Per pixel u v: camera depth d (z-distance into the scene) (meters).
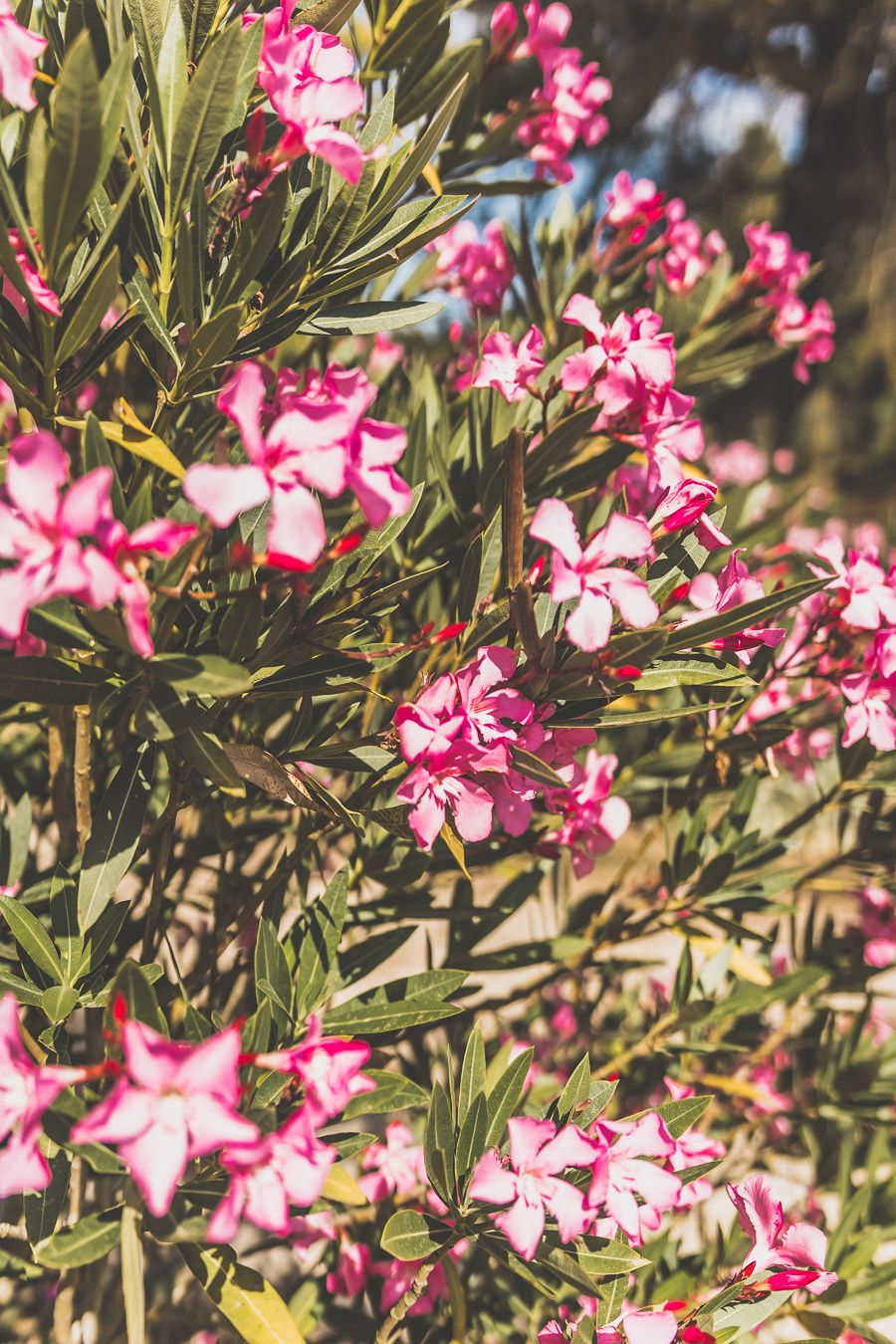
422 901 0.80
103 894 0.61
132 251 0.64
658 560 0.67
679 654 0.67
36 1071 0.53
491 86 0.88
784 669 0.75
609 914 0.97
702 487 0.65
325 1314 0.83
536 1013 1.10
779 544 1.00
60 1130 0.54
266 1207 0.52
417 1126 0.93
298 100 0.60
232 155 0.66
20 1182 0.51
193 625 0.65
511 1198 0.59
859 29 3.65
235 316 0.59
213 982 0.78
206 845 0.83
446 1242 0.63
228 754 0.62
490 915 0.80
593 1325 0.64
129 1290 0.54
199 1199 0.57
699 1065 0.99
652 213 0.87
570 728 0.66
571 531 0.59
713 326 0.94
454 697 0.62
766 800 1.04
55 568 0.51
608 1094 0.66
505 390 0.71
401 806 0.65
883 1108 0.91
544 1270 0.70
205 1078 0.51
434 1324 0.79
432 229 0.66
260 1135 0.55
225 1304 0.59
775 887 0.89
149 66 0.59
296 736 0.69
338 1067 0.56
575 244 0.93
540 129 0.88
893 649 0.72
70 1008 0.62
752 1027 0.94
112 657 0.59
